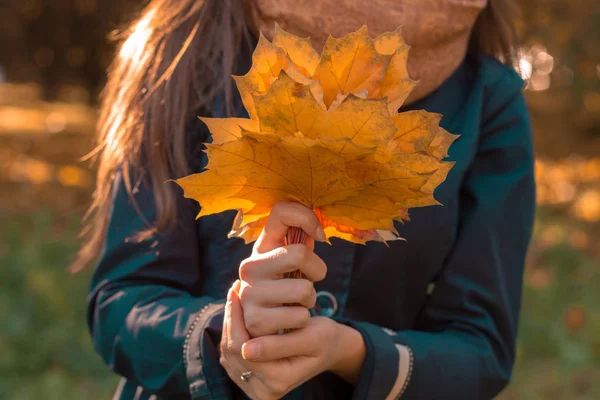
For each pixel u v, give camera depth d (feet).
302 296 2.73
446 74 3.64
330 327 2.94
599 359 10.78
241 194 2.68
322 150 2.48
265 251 2.77
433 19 3.44
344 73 2.63
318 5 3.36
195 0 3.65
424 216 3.54
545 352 11.01
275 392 2.87
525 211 3.71
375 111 2.44
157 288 3.43
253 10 3.54
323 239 2.71
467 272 3.62
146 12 3.82
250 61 3.62
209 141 3.56
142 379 3.29
